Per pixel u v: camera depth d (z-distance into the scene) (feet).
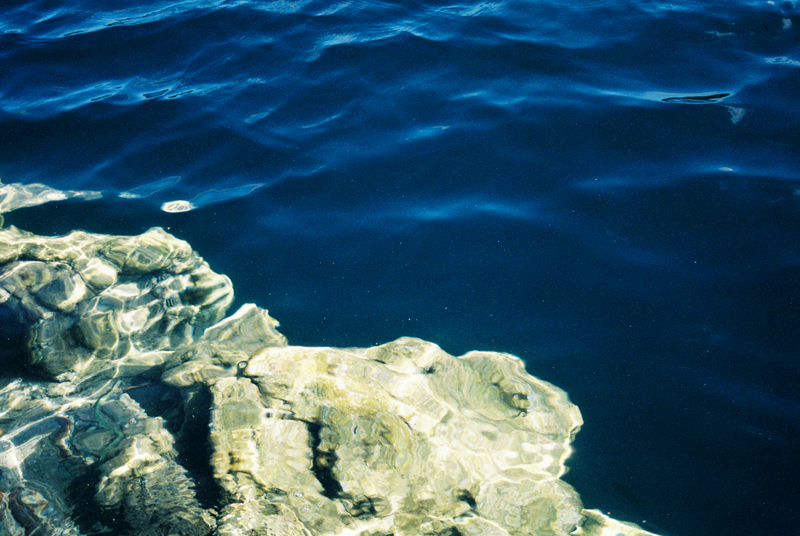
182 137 18.12
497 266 13.83
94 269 13.80
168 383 11.76
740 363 11.58
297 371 11.28
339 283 13.76
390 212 15.28
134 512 9.33
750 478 10.07
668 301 12.73
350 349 12.36
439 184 15.92
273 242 14.76
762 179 15.11
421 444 10.37
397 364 11.83
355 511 9.46
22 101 19.92
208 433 10.30
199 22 23.84
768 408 10.91
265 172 16.70
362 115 18.48
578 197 15.15
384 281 13.75
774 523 9.50
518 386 11.60
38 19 24.93
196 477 9.83
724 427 10.76
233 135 18.07
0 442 10.68
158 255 14.35
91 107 19.51
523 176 15.89
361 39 22.12
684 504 9.86
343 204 15.56
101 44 22.77
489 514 9.70
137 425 10.94
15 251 13.88
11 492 9.71
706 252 13.53
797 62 19.29
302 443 10.22
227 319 13.12
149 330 12.92
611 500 9.95
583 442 10.76
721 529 9.52
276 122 18.47
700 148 16.19
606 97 18.31
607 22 22.15
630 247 13.85
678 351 11.90
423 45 21.52
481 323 12.78
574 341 12.31
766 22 21.52
